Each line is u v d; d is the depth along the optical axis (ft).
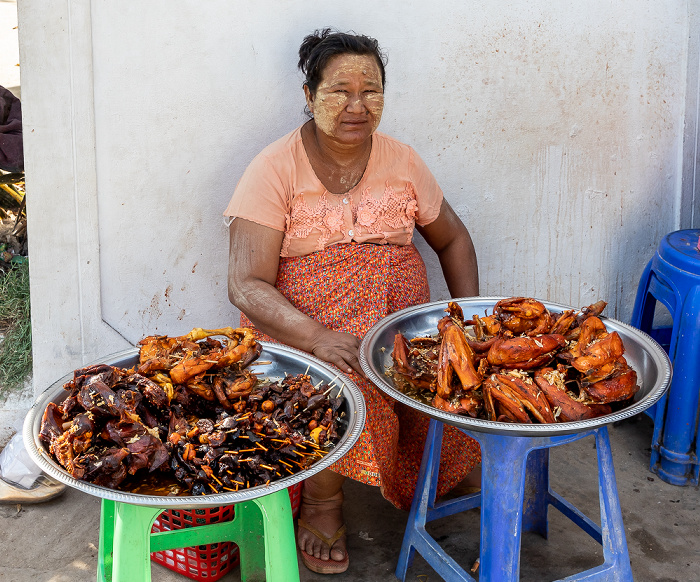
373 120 7.56
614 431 10.48
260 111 9.32
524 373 5.99
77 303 9.45
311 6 9.10
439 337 6.93
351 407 5.93
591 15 10.07
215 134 9.28
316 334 7.18
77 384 5.47
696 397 8.84
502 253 10.77
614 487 6.52
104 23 8.63
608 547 6.57
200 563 7.36
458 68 9.77
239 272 7.86
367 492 9.14
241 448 5.44
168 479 5.41
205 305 9.92
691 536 8.16
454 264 9.19
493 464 6.03
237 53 9.05
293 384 6.12
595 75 10.35
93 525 8.26
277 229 7.88
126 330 9.71
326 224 7.92
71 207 9.11
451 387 5.98
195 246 9.65
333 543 7.74
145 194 9.29
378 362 6.67
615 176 10.91
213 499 4.71
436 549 6.92
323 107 7.38
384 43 9.45
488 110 10.07
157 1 8.70
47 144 8.87
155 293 9.68
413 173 8.30
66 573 7.45
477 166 10.28
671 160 11.13
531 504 8.11
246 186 7.84
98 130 8.94
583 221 10.96
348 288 7.79
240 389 5.88
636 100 10.65
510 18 9.76
